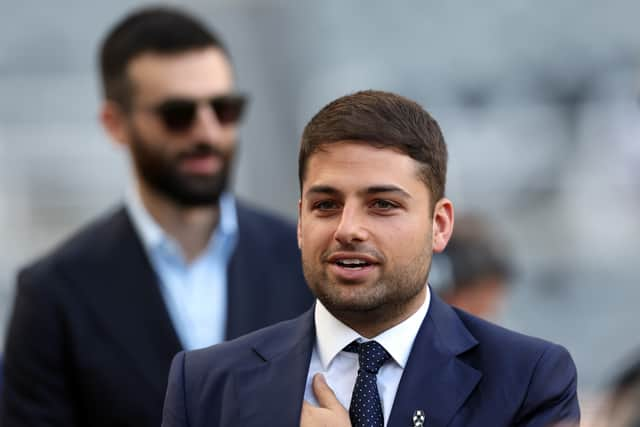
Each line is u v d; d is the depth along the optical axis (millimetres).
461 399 3627
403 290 3572
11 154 20703
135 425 5918
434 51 21875
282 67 20594
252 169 19562
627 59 21250
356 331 3725
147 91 6445
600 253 18516
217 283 6445
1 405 6098
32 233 19875
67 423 5938
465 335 3807
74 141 21062
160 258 6367
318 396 3674
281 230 6645
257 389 3734
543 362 3658
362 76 21234
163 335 6078
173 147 6379
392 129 3543
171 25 6527
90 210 20328
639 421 3070
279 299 6418
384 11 21891
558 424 3561
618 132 20078
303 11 21016
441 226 3764
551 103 21016
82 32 22250
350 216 3492
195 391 3811
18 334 6027
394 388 3701
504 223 19281
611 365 14586
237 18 20422
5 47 22016
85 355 5949
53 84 21766
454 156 20453
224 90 6523
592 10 21844
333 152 3537
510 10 22125
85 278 6098
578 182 19812
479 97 21406
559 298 16875
